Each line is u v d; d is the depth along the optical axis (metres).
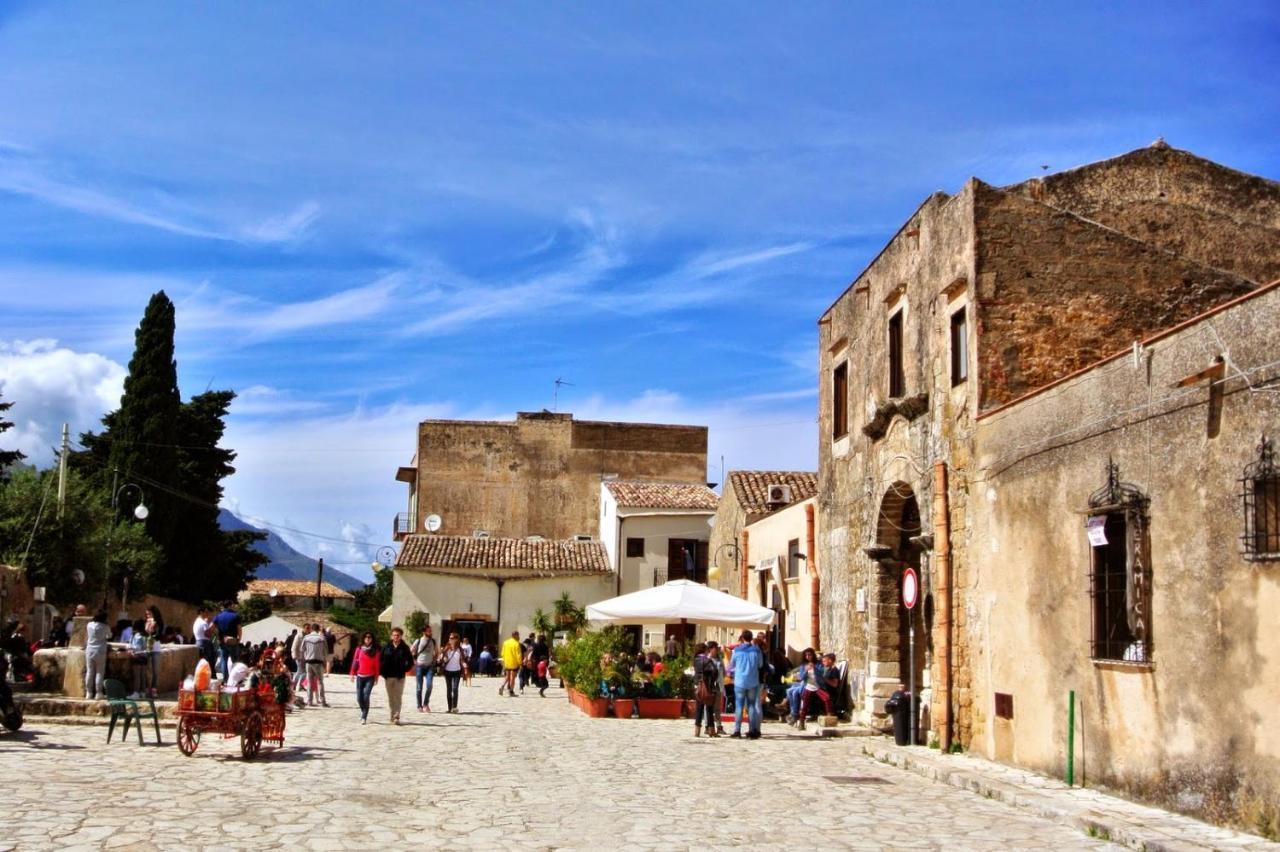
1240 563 11.43
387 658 23.27
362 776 14.87
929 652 22.44
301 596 102.12
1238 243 19.91
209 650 27.45
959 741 18.25
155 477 47.81
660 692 27.48
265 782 14.01
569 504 60.59
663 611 27.84
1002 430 17.05
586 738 21.48
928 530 20.02
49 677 22.56
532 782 14.85
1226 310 11.79
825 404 27.91
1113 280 18.47
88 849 9.55
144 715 17.66
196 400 58.62
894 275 22.42
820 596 27.78
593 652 28.06
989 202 18.48
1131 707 13.30
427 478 60.16
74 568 38.06
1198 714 12.02
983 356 18.08
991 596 17.30
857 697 24.16
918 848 10.73
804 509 29.36
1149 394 13.12
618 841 10.73
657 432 61.81
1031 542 16.00
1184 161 20.03
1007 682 16.66
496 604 50.25
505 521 60.12
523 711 28.30
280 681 22.16
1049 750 15.26
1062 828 12.05
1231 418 11.66
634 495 52.41
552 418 61.22
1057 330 18.25
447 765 16.42
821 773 16.78
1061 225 18.55
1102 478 14.08
